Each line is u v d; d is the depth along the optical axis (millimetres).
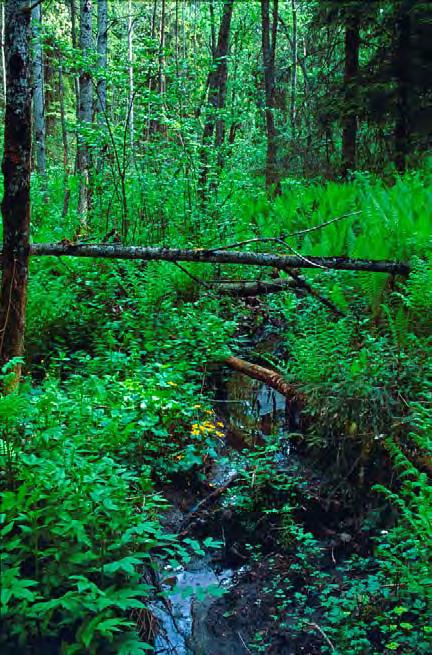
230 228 10023
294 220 11430
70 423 4383
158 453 5160
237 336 8070
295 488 5066
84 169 11055
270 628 3746
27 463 3383
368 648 3469
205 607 3906
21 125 4762
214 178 10711
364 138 15008
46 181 14180
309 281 7305
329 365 5723
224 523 4742
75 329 7184
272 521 4758
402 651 3385
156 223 9844
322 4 13359
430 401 5004
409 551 3857
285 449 5641
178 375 5797
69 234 9938
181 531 4617
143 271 8469
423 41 12719
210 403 6305
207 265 8602
